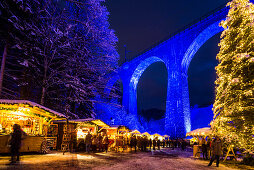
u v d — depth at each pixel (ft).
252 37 33.73
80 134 54.95
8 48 47.06
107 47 68.08
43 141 39.19
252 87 32.71
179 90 120.26
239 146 33.88
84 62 62.18
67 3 58.44
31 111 38.55
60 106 61.46
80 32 63.82
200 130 52.39
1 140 31.24
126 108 168.66
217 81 39.63
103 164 27.32
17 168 20.88
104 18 66.90
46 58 53.42
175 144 99.86
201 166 29.58
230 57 36.76
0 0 38.75
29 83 53.83
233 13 37.60
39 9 48.67
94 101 67.62
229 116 34.53
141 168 25.16
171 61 134.21
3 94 52.60
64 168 22.33
